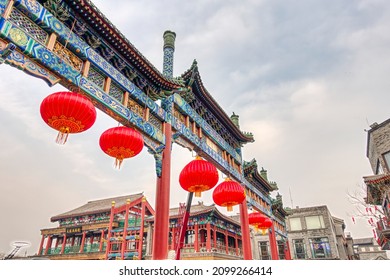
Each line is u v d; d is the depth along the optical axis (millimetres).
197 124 14016
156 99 11492
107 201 37156
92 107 6191
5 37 6090
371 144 28156
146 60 9969
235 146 18953
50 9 7453
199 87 13648
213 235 25891
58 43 7574
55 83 7133
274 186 26547
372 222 15148
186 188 9109
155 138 10578
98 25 8383
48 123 5961
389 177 19484
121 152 7305
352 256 50156
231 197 10508
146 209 28453
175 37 13977
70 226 32031
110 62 9438
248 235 16594
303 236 45156
